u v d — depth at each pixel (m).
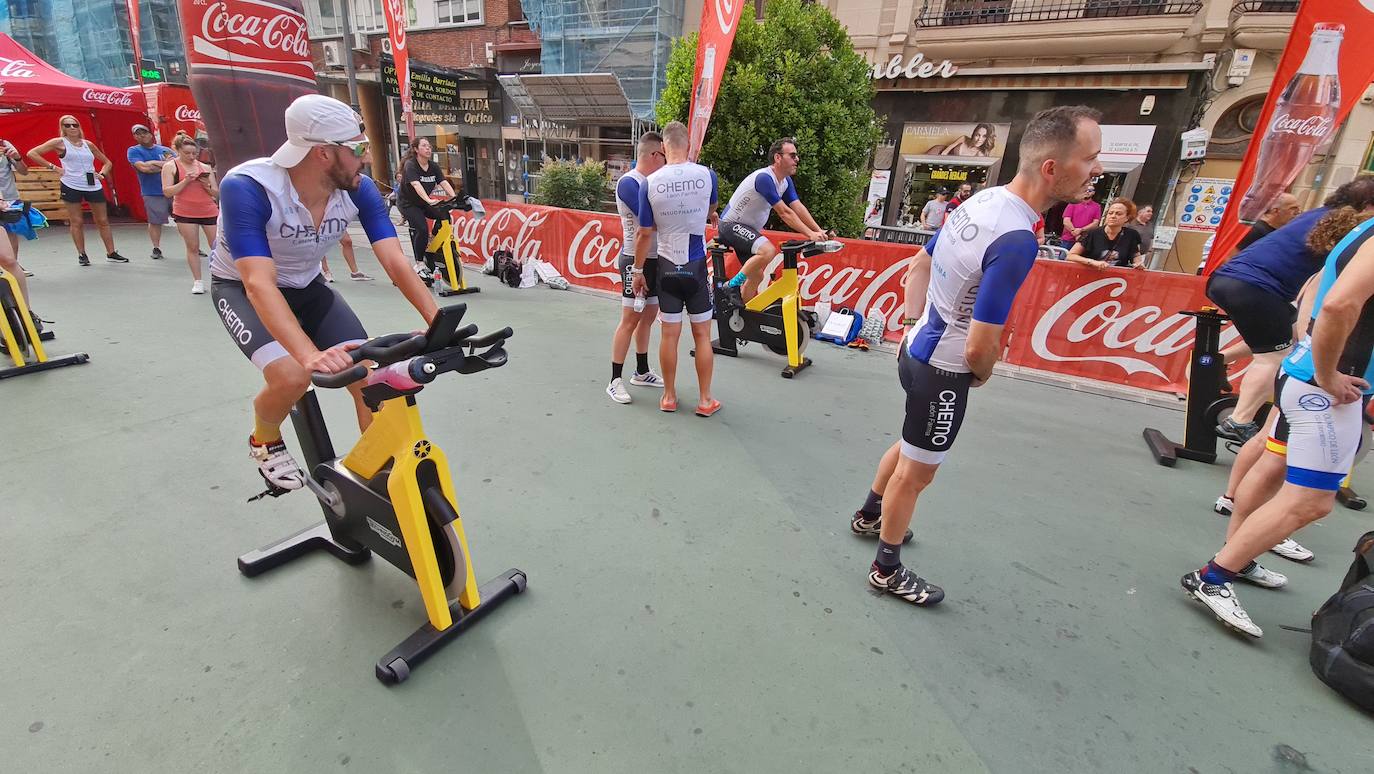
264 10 4.74
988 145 10.10
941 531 2.50
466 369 1.56
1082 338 4.47
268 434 1.95
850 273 5.27
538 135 14.52
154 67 12.05
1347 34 3.15
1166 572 2.29
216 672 1.63
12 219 3.71
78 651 1.67
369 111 16.52
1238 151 8.79
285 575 2.03
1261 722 1.65
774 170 3.96
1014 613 2.04
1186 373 4.20
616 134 13.91
